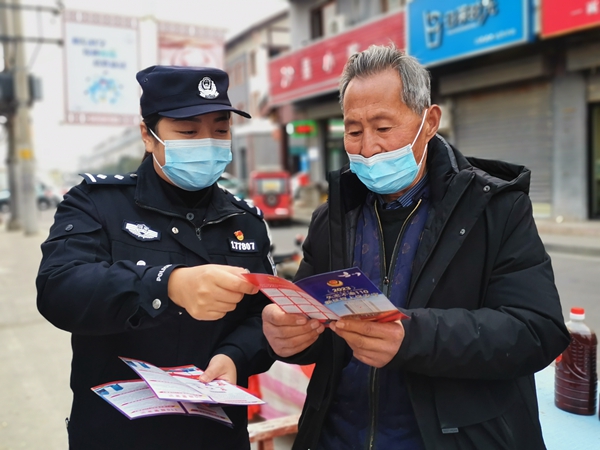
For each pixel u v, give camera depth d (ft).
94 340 4.56
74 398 4.66
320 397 4.59
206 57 41.73
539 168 31.22
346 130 4.45
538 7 26.55
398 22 34.63
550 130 30.32
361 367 4.44
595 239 25.84
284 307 3.68
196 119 4.67
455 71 34.45
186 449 4.49
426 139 4.49
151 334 4.55
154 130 4.77
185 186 4.88
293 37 51.39
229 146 4.99
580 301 16.30
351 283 3.17
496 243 3.99
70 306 3.96
